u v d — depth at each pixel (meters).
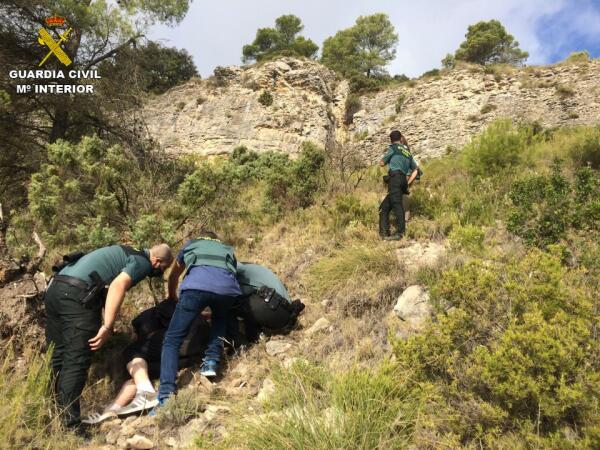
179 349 3.71
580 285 3.36
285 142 25.64
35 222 6.41
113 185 6.75
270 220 7.74
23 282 3.83
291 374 3.17
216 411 3.17
